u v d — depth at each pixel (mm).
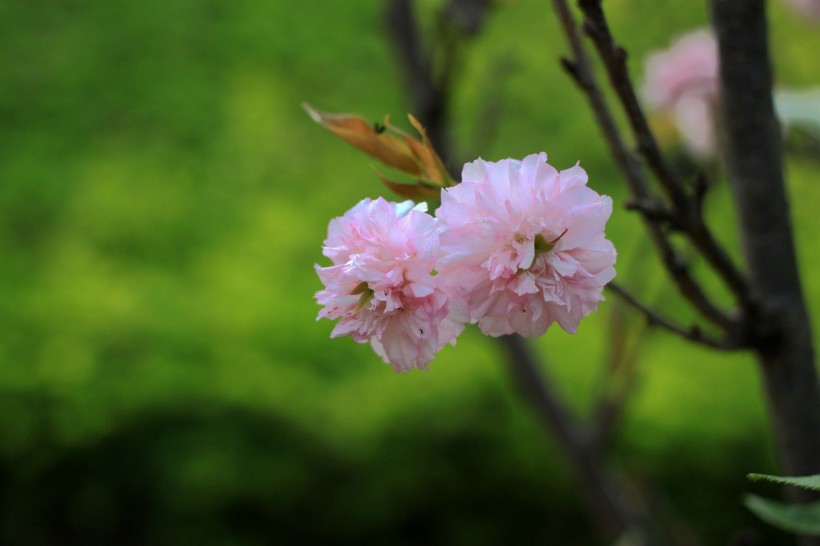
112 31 4867
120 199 3789
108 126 4375
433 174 943
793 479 864
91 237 3680
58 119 4387
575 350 3062
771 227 999
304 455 3123
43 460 3137
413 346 883
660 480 2973
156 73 4637
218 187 4035
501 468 3074
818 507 996
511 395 3049
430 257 874
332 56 4852
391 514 3129
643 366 2902
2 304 3205
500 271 870
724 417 2959
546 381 1560
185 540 3154
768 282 1002
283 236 3666
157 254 3658
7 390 3104
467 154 1479
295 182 4109
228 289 3359
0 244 3633
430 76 1313
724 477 2984
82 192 3932
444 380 3090
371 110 4625
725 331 1006
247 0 5055
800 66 3609
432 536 3178
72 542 3203
